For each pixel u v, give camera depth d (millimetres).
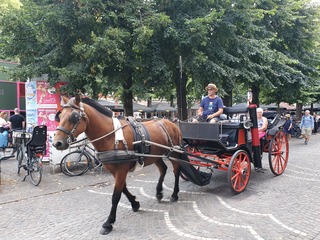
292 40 17359
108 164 4605
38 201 6094
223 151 6574
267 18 15641
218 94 11359
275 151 7828
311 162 9898
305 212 5121
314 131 24766
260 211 5195
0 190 6918
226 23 10625
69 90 9422
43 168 9234
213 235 4266
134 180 7750
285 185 6863
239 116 7082
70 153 8453
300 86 17281
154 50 10227
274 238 4137
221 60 11562
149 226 4660
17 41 9453
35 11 8773
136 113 25000
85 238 4305
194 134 6363
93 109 4590
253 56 13250
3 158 9195
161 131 5625
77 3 8969
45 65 9125
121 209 5477
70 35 9352
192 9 10906
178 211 5301
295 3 15898
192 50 10180
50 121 9797
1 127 10250
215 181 7391
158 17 9430
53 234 4473
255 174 8008
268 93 19469
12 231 4621
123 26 9875
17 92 19031
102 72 9883
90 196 6402
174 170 5961
